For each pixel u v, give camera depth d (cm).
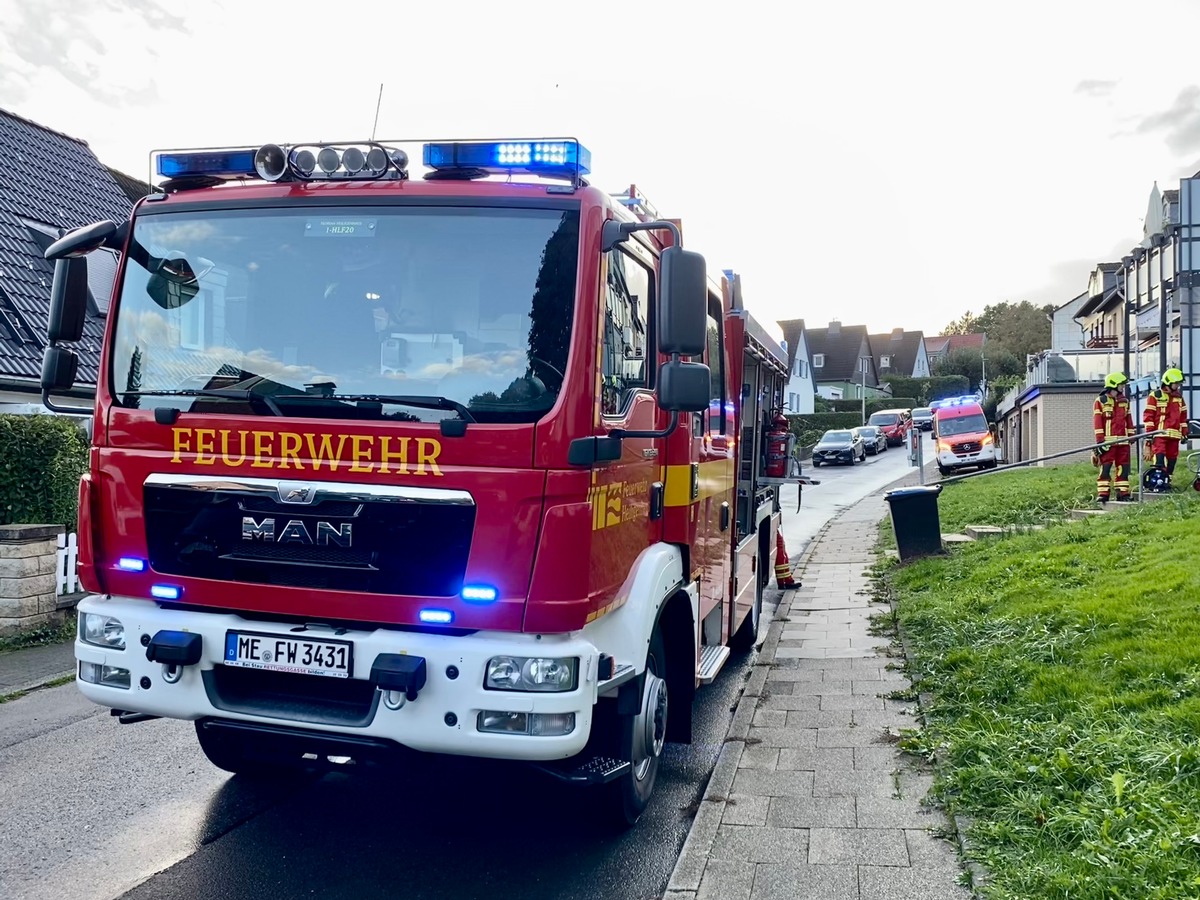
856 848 427
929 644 766
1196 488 1309
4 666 785
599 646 409
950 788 474
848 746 564
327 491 387
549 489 371
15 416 981
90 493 422
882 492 3006
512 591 370
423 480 378
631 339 438
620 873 426
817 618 1003
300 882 411
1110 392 1423
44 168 1820
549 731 365
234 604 398
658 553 460
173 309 424
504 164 403
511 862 435
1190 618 641
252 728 392
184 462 407
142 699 405
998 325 11844
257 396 399
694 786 538
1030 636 688
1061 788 438
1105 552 939
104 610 415
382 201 409
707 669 563
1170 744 450
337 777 537
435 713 368
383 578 382
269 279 413
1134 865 357
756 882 399
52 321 438
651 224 398
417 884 412
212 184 448
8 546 859
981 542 1246
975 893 378
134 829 463
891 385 8394
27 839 451
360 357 398
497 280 393
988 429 3284
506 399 380
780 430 995
